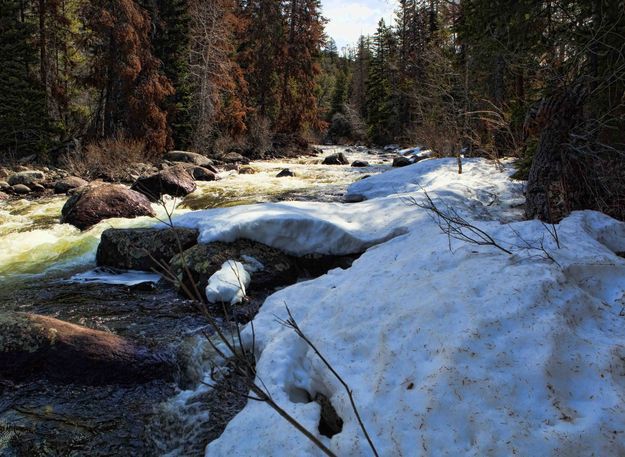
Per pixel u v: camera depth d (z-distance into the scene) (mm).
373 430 2627
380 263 4781
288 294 4902
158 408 3842
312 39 35500
